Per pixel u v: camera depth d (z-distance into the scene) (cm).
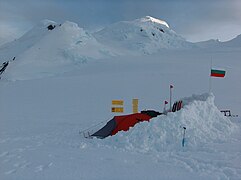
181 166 726
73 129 1402
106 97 2923
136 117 1202
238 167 720
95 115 1945
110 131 1150
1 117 1895
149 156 835
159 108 2195
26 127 1481
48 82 4634
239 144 957
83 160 782
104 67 6638
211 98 1271
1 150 911
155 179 630
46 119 1786
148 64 6206
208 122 1152
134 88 3491
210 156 827
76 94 3256
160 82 3869
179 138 985
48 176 649
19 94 3488
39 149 930
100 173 668
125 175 654
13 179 632
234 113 1942
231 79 3931
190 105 1161
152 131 1011
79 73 6366
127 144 971
